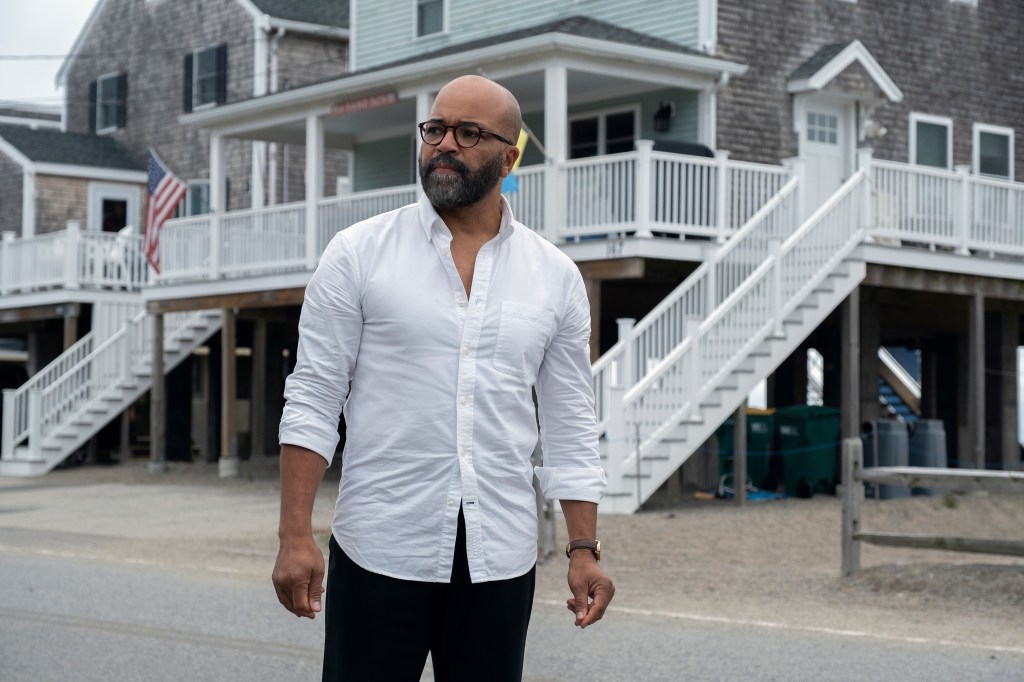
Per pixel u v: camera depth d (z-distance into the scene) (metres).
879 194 19.00
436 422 3.40
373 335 3.45
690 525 14.62
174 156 34.06
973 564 10.62
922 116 24.33
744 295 17.20
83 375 25.77
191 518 16.56
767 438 19.06
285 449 3.41
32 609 9.23
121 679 7.02
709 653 7.71
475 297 3.47
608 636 8.28
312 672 7.21
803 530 14.23
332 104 22.42
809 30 22.70
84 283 27.58
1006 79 25.62
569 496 3.66
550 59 19.28
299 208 22.45
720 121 21.41
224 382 23.64
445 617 3.43
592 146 22.67
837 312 21.44
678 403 16.48
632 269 17.98
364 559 3.40
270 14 31.27
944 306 21.95
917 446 20.16
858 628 8.64
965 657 7.59
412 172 25.50
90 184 34.47
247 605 9.43
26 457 24.36
